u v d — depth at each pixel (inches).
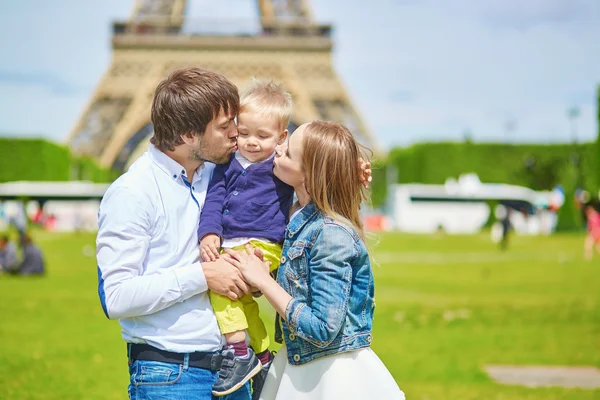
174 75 153.5
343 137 154.8
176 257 152.8
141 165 154.4
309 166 152.6
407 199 2620.6
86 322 544.1
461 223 2603.3
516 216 2512.3
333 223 150.7
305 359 151.9
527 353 431.8
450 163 2815.0
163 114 150.9
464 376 371.2
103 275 146.3
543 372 383.2
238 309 154.4
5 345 446.3
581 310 614.2
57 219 2418.8
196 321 151.3
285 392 152.9
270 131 165.2
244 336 156.1
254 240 160.1
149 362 149.6
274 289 150.0
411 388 345.4
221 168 166.1
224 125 152.7
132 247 146.3
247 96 168.2
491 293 748.0
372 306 157.1
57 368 381.7
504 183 2815.0
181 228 154.6
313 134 153.7
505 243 1534.2
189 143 151.6
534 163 2807.6
